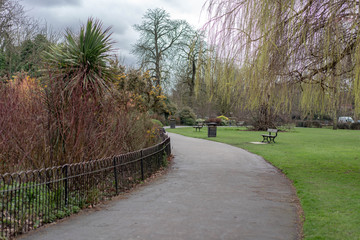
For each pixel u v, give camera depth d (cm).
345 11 634
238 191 782
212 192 769
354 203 647
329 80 716
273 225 521
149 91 1870
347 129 5147
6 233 443
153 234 471
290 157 1489
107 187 757
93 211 597
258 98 720
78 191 632
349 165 1223
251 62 689
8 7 2575
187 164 1252
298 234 479
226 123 5862
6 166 636
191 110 5650
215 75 717
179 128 4512
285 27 666
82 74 825
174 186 838
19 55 2547
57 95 693
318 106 809
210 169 1130
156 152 1071
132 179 847
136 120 1048
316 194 736
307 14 656
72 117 664
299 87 790
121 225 512
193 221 538
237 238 459
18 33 2731
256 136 3070
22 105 691
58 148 662
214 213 588
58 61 859
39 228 492
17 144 634
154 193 754
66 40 956
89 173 637
